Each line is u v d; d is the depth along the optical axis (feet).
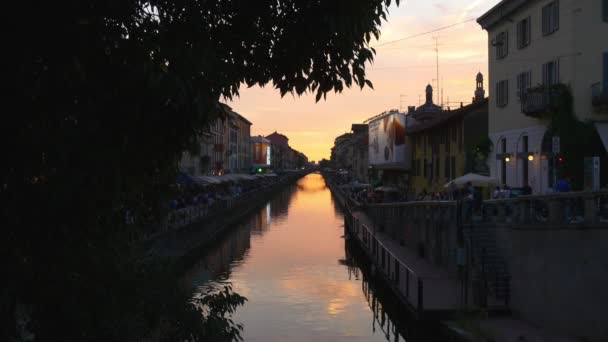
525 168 91.09
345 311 71.10
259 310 71.10
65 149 15.10
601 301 40.70
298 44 19.19
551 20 82.69
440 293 60.54
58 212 16.10
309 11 18.53
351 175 379.96
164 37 16.84
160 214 21.09
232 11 18.98
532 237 51.55
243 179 264.11
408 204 104.27
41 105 15.15
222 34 19.13
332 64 19.57
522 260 53.47
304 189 438.81
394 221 119.03
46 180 15.64
